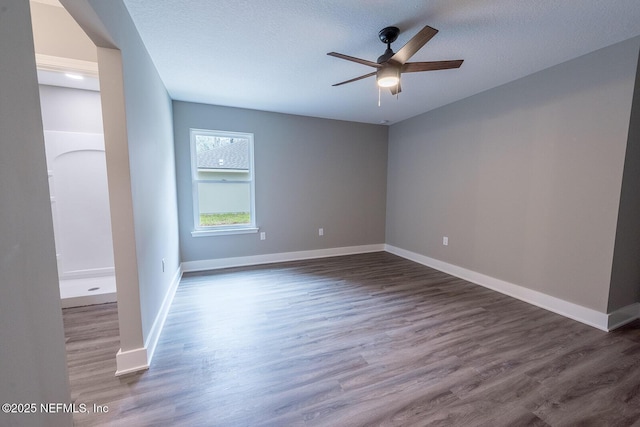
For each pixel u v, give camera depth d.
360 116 4.30
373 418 1.38
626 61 2.06
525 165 2.77
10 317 0.62
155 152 2.34
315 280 3.45
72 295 2.69
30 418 0.68
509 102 2.89
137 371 1.73
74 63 2.14
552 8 1.71
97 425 1.33
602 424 1.35
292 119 4.19
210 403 1.48
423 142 4.10
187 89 3.10
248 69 2.59
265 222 4.16
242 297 2.90
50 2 2.06
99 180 3.11
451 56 2.33
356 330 2.24
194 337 2.13
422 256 4.21
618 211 2.14
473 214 3.35
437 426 1.33
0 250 0.59
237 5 1.69
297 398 1.51
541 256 2.66
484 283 3.24
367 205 4.87
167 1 1.64
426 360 1.85
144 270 1.86
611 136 2.16
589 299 2.33
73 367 1.77
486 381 1.64
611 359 1.85
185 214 3.70
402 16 1.80
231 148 3.93
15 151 0.65
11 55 0.65
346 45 2.18
